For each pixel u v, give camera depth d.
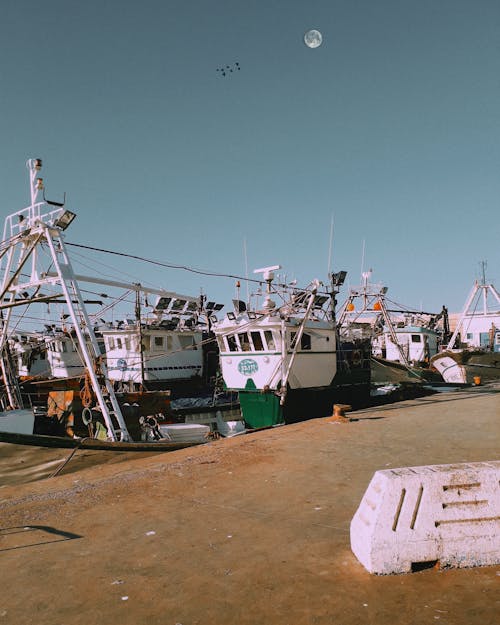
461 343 38.00
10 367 16.00
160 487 7.44
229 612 3.62
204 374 26.20
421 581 3.90
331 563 4.38
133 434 13.38
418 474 4.20
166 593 3.97
